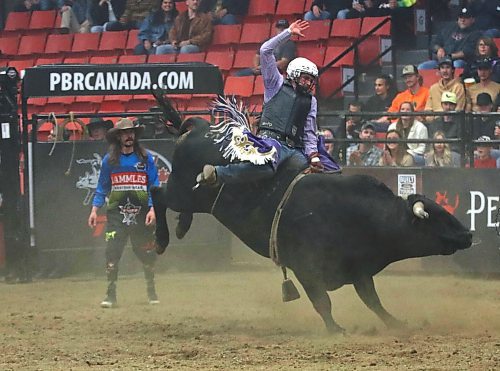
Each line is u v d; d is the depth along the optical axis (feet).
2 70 91.66
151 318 67.97
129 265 95.09
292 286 60.13
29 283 90.33
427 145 98.94
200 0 143.33
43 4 161.99
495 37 122.01
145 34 144.56
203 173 57.57
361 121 108.78
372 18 132.26
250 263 98.53
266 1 142.82
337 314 67.51
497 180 91.30
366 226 58.44
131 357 53.21
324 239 58.13
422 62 127.13
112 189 74.90
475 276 91.35
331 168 61.67
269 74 59.98
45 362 52.29
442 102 101.86
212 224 96.89
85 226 94.12
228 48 140.36
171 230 96.43
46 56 155.43
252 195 59.77
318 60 132.36
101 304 73.72
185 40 141.18
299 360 51.06
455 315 66.95
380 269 60.18
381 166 93.76
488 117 94.48
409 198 58.80
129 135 75.00
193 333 61.05
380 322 64.13
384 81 114.73
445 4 130.52
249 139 58.49
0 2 166.20
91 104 142.20
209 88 91.09
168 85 90.89
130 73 90.68
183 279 90.48
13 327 64.75
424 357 51.24
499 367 48.44
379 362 49.96
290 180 59.26
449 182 91.97
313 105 60.64
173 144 94.38
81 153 93.71
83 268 94.27
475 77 113.39
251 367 49.39
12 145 91.86
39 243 93.15
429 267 92.63
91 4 155.84
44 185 93.25
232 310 71.10
